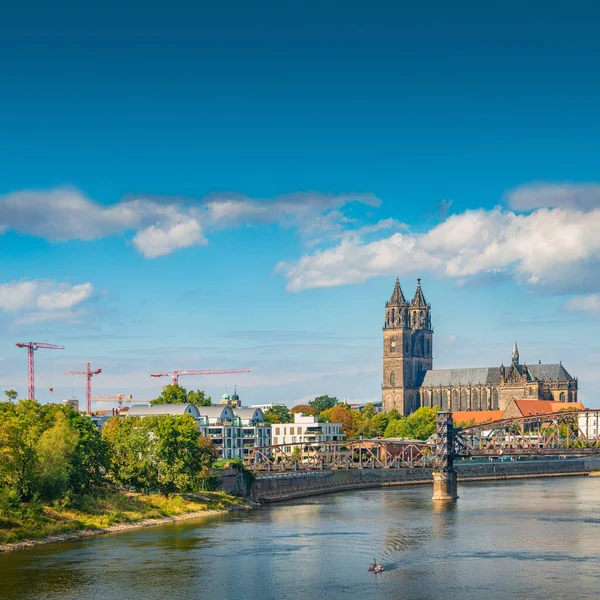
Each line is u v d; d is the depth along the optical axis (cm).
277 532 17388
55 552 15250
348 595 12575
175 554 15112
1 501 16662
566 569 13938
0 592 12688
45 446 17912
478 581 13225
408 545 15950
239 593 12675
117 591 12756
